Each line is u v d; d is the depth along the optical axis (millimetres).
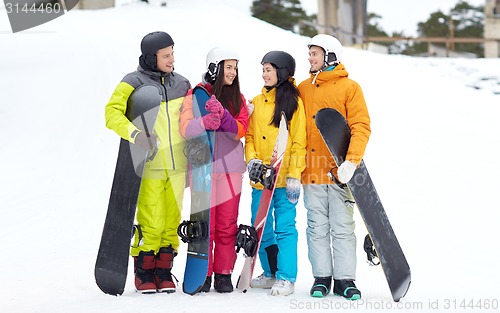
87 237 7406
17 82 14383
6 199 9398
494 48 25484
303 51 16078
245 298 4926
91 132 12234
